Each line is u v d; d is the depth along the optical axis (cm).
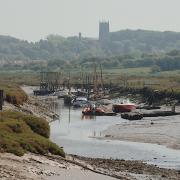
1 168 4503
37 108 15638
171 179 5644
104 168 6006
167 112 16112
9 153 5138
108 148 8788
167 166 6869
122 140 9950
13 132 6112
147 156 7869
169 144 9338
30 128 6731
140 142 9662
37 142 5741
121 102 18875
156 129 11775
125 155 7969
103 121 14588
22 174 4438
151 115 15675
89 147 8894
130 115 15138
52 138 10231
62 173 4891
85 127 12712
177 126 12425
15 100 13912
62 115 16662
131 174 5806
